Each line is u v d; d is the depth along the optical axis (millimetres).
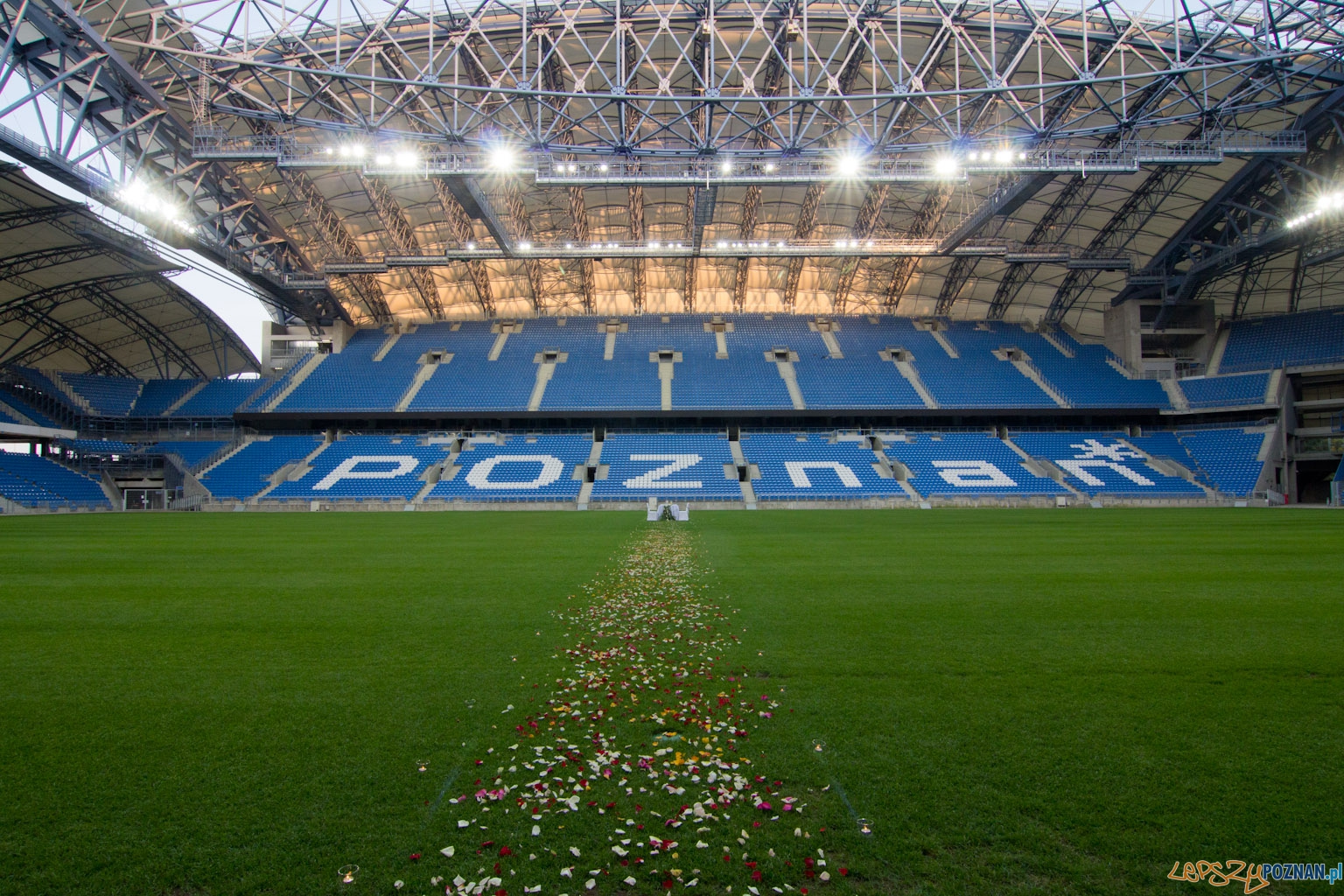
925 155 39406
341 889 4328
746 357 59125
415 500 45781
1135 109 31484
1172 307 54438
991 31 29344
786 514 37719
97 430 53719
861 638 9758
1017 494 45938
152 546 22078
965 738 6352
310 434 55000
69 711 7152
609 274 59812
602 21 32312
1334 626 10391
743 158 33344
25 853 4695
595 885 4371
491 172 31375
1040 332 61219
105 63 29156
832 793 5410
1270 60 28844
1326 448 47562
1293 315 52156
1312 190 39000
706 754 6051
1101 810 5121
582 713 7043
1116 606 11773
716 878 4449
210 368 61219
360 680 8102
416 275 56438
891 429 55000
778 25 33469
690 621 10812
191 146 34062
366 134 32438
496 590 13703
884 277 58188
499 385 55781
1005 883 4316
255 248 43969
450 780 5668
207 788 5551
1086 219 45281
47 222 37031
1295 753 6023
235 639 9930
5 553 20141
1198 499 44781
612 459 50500
